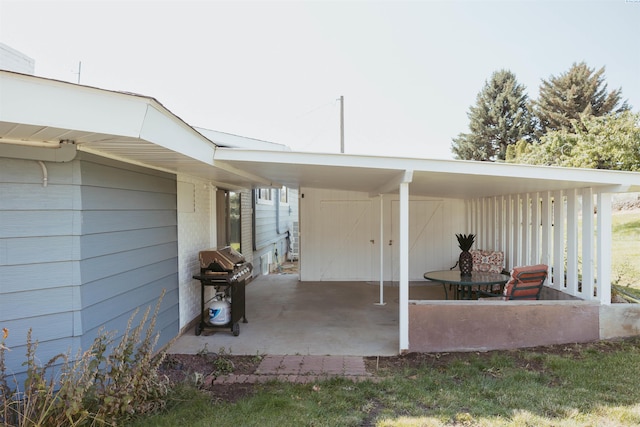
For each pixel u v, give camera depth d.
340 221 10.00
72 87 2.44
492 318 4.73
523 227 6.70
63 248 3.15
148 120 2.85
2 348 2.49
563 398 3.45
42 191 3.06
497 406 3.32
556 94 26.98
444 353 4.68
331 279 10.05
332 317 6.45
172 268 5.19
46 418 2.59
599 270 5.01
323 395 3.55
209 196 6.83
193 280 5.98
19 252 2.98
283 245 16.48
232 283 5.39
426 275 6.83
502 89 29.33
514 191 6.44
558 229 5.74
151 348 3.23
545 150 16.56
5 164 2.91
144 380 3.11
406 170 4.37
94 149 3.36
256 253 11.34
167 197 5.03
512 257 7.12
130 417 3.00
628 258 10.05
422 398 3.48
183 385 3.67
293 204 18.92
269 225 13.62
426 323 4.69
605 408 3.26
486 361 4.36
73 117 2.46
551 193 5.96
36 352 3.04
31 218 3.02
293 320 6.27
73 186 3.19
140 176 4.28
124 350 3.06
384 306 7.24
